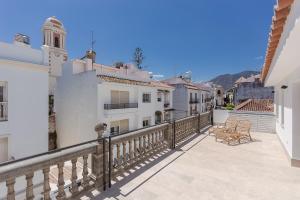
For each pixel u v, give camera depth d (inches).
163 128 244.7
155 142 230.4
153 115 897.5
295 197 137.3
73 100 732.0
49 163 107.6
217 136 318.7
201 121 427.2
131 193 140.3
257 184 157.4
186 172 179.6
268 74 279.7
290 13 83.3
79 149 128.6
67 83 761.0
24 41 536.4
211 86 2064.5
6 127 409.1
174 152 242.7
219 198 135.3
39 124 459.8
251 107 556.4
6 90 411.2
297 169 191.0
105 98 670.5
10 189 90.5
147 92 863.7
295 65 186.9
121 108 711.7
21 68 430.3
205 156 228.8
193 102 1385.3
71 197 123.8
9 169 89.0
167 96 1129.4
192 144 287.4
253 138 346.9
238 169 189.6
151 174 173.3
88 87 676.7
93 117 655.8
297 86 207.8
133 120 782.5
